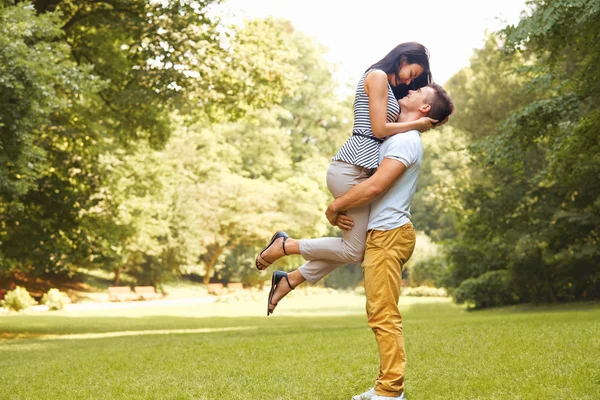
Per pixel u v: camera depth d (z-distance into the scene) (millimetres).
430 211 64562
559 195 23797
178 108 20766
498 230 24984
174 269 48406
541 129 14320
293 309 35750
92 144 21469
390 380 4094
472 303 28578
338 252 4324
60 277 43688
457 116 28406
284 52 22031
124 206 29531
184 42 19453
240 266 55625
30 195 19219
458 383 4844
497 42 27203
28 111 12578
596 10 10531
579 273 24703
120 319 25922
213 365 6930
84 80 13742
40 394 5559
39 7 18734
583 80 13406
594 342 6508
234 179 50844
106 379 6297
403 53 4484
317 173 60281
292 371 6051
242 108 22531
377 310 4141
